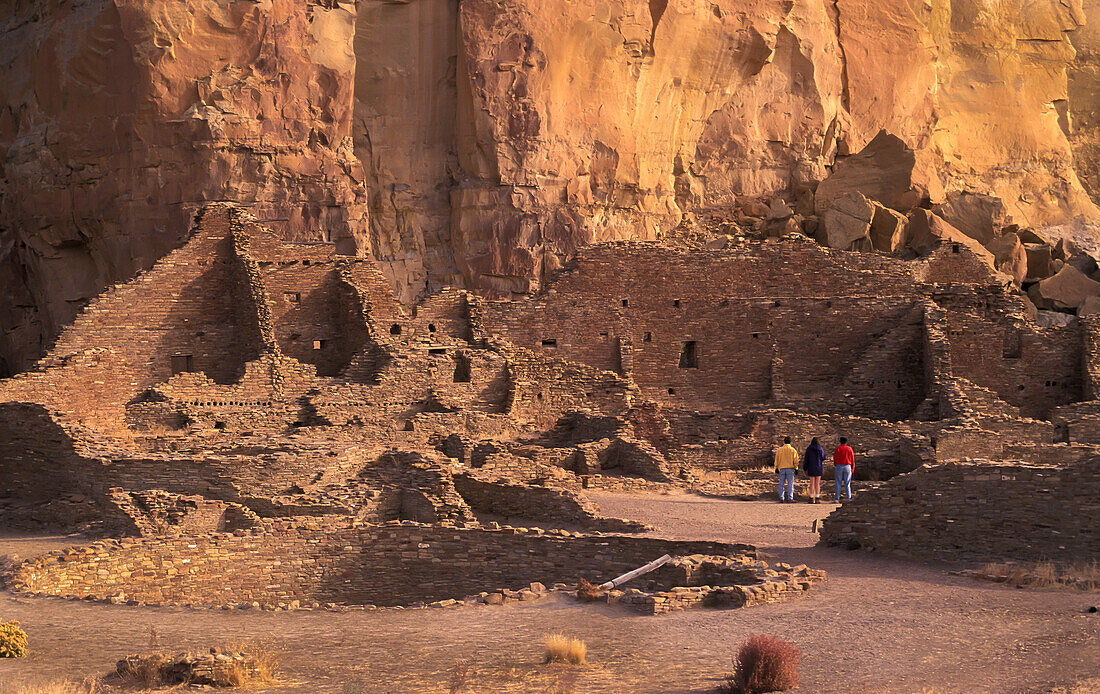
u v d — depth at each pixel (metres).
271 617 23.50
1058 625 21.41
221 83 56.16
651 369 53.75
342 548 30.52
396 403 46.12
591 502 34.88
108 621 23.12
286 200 56.38
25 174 60.25
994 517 27.72
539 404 49.09
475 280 59.81
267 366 45.56
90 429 37.25
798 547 30.17
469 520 33.88
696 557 27.33
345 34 59.28
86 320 46.09
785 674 18.05
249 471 35.09
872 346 53.56
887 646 20.34
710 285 54.44
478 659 20.12
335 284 50.31
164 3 55.50
